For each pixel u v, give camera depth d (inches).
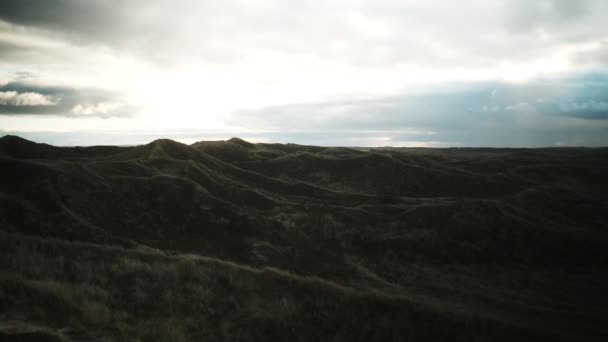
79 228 916.6
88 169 1286.9
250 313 549.0
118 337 408.2
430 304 708.7
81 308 443.8
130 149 2026.3
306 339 515.8
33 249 625.9
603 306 916.6
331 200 1704.0
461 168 2532.0
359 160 2272.4
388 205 1585.9
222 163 2012.8
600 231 1550.2
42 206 971.9
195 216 1226.0
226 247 1090.7
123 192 1236.5
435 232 1330.0
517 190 2021.4
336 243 1259.2
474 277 1080.2
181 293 564.4
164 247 999.6
